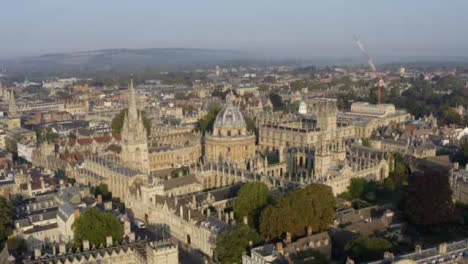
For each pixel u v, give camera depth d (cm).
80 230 18425
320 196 19762
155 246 17312
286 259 16125
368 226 19988
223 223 19838
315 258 16512
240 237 17825
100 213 18912
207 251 19975
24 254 19550
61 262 16912
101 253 17575
